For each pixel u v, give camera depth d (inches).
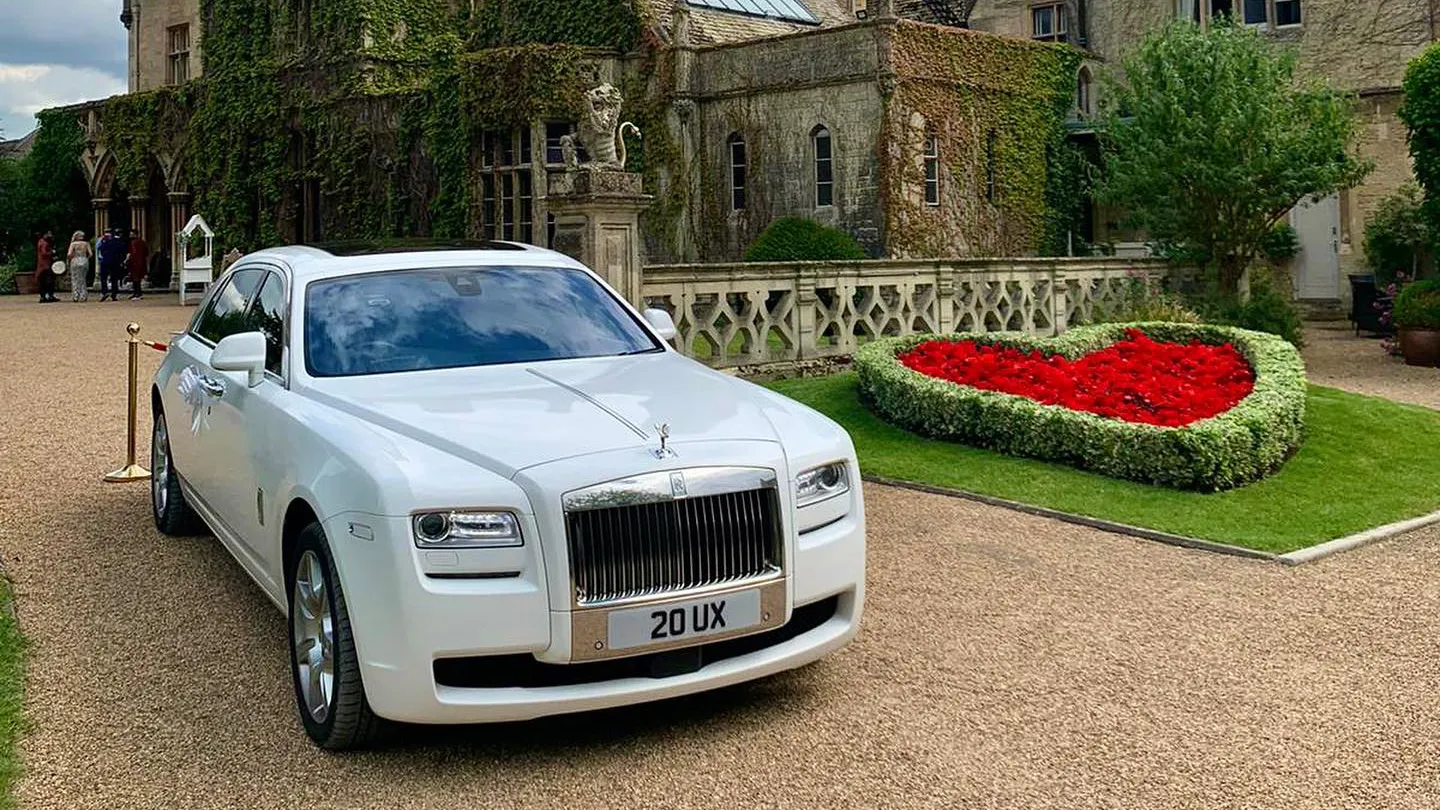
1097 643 203.3
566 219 426.6
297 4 1133.7
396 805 143.8
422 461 152.9
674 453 157.2
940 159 854.5
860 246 832.3
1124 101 748.0
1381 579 245.4
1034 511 301.6
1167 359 423.5
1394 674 188.9
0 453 360.8
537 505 149.1
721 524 157.5
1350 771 153.3
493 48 1017.5
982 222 887.7
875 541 274.4
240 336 195.3
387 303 206.8
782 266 496.4
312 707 162.4
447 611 145.9
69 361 585.9
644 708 175.2
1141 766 154.8
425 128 967.0
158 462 274.8
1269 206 687.1
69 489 316.5
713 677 158.7
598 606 149.7
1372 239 823.1
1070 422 338.6
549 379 188.1
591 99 425.1
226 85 1205.7
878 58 815.1
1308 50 912.3
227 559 250.5
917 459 354.6
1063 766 154.7
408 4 1077.1
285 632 205.9
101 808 142.1
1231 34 706.8
